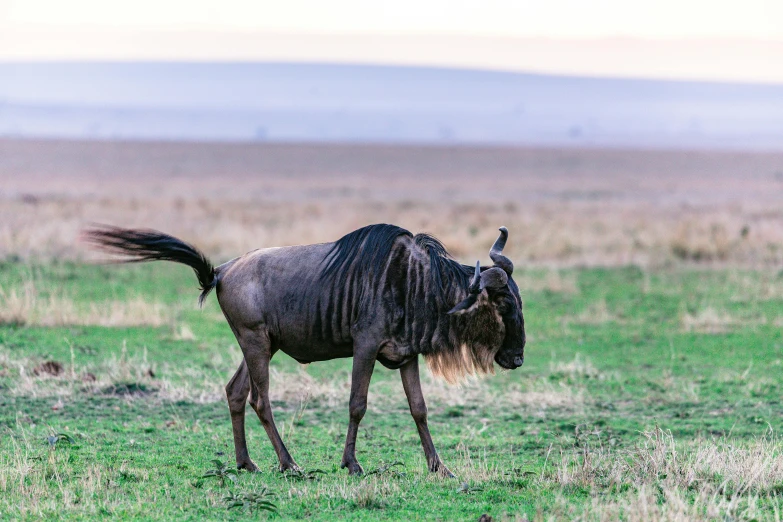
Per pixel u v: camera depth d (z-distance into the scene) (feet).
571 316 215.31
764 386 151.33
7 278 234.17
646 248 336.90
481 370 106.83
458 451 115.55
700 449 105.29
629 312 220.43
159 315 201.46
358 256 103.04
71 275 252.42
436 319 102.42
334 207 563.07
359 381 102.17
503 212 547.49
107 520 83.10
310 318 103.19
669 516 80.38
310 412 137.08
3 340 169.68
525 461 109.91
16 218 372.99
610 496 90.17
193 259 106.32
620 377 158.92
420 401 103.96
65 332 180.55
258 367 104.37
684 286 255.91
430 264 102.63
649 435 107.86
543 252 327.88
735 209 543.80
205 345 175.52
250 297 104.27
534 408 140.46
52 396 137.28
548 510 85.76
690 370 164.25
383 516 85.20
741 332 196.13
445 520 83.66
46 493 90.63
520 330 104.73
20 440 114.73
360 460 110.11
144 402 137.39
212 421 129.80
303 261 104.63
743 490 91.71
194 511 86.84
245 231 368.68
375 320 101.50
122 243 106.52
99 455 107.86
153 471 100.94
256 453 113.39
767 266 291.99
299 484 96.99
